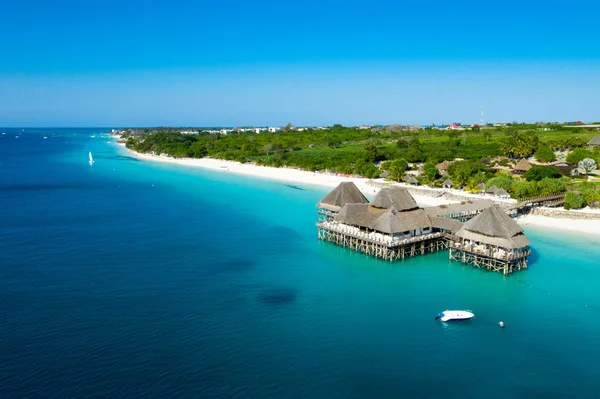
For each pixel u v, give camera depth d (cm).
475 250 5362
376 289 4675
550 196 8056
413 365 3316
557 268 5256
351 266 5375
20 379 3038
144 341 3550
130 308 4128
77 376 3086
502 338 3703
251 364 3281
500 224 5250
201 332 3712
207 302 4294
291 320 3956
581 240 6284
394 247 5584
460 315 3984
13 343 3481
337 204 7000
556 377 3198
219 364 3272
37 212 8231
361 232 6050
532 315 4103
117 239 6412
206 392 2962
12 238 6384
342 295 4512
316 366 3278
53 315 3956
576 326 3909
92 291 4506
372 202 6331
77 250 5850
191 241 6369
